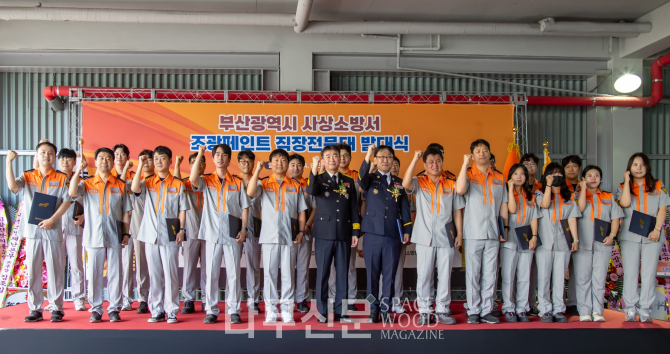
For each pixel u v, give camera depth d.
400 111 6.11
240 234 4.32
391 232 4.25
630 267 4.58
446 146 6.10
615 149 6.99
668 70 7.36
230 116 6.02
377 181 4.38
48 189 4.42
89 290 4.33
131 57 6.69
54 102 6.52
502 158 6.10
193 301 4.95
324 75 6.84
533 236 4.49
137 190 4.32
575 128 7.35
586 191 4.70
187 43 6.61
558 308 4.51
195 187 4.32
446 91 6.79
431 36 6.83
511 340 3.87
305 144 6.06
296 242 4.35
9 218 6.69
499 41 6.92
